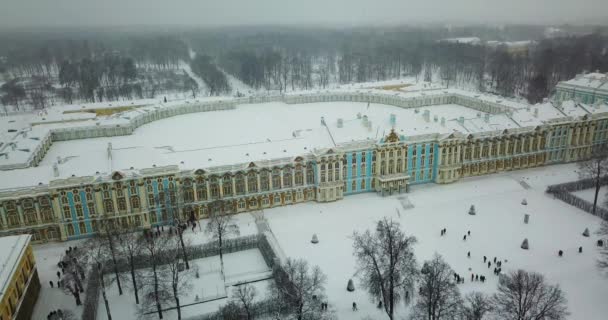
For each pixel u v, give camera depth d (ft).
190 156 584.81
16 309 384.88
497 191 649.61
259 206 598.34
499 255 496.64
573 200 610.24
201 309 423.23
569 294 428.15
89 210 533.55
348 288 439.22
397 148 628.69
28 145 632.38
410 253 405.80
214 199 577.02
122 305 433.89
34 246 527.81
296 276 403.75
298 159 596.70
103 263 458.91
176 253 474.08
